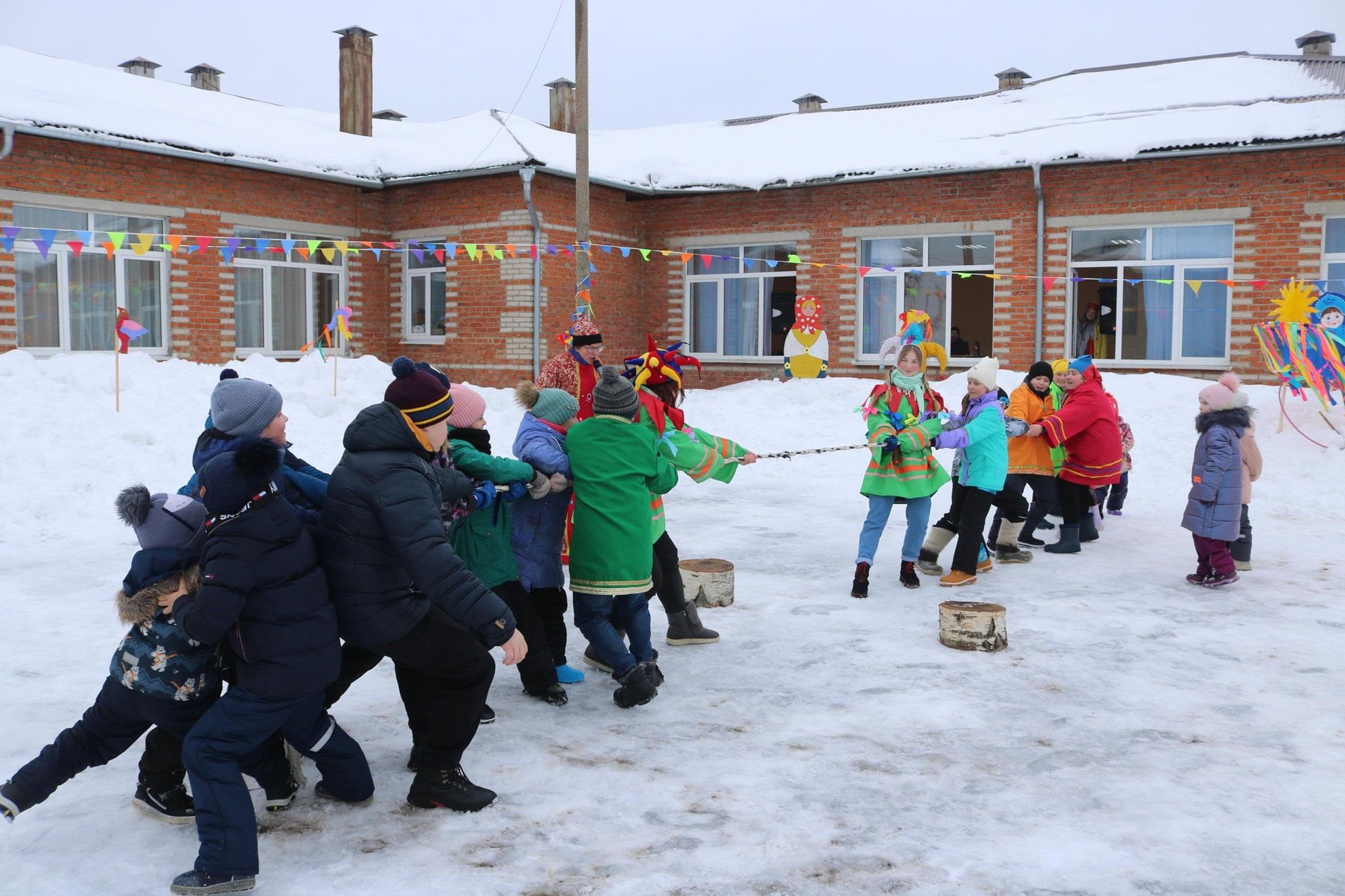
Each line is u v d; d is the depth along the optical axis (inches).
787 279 791.1
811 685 209.5
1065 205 679.7
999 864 136.6
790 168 759.1
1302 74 722.8
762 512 417.1
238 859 128.1
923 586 294.4
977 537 293.1
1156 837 144.4
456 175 725.9
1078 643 238.7
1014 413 336.5
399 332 808.3
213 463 128.9
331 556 141.0
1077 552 340.5
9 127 575.2
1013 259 696.4
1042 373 336.5
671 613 232.8
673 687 209.0
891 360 739.4
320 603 136.4
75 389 482.3
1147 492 457.7
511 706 198.5
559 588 209.6
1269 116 631.2
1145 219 656.4
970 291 723.4
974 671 218.4
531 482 192.9
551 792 159.3
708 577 269.1
